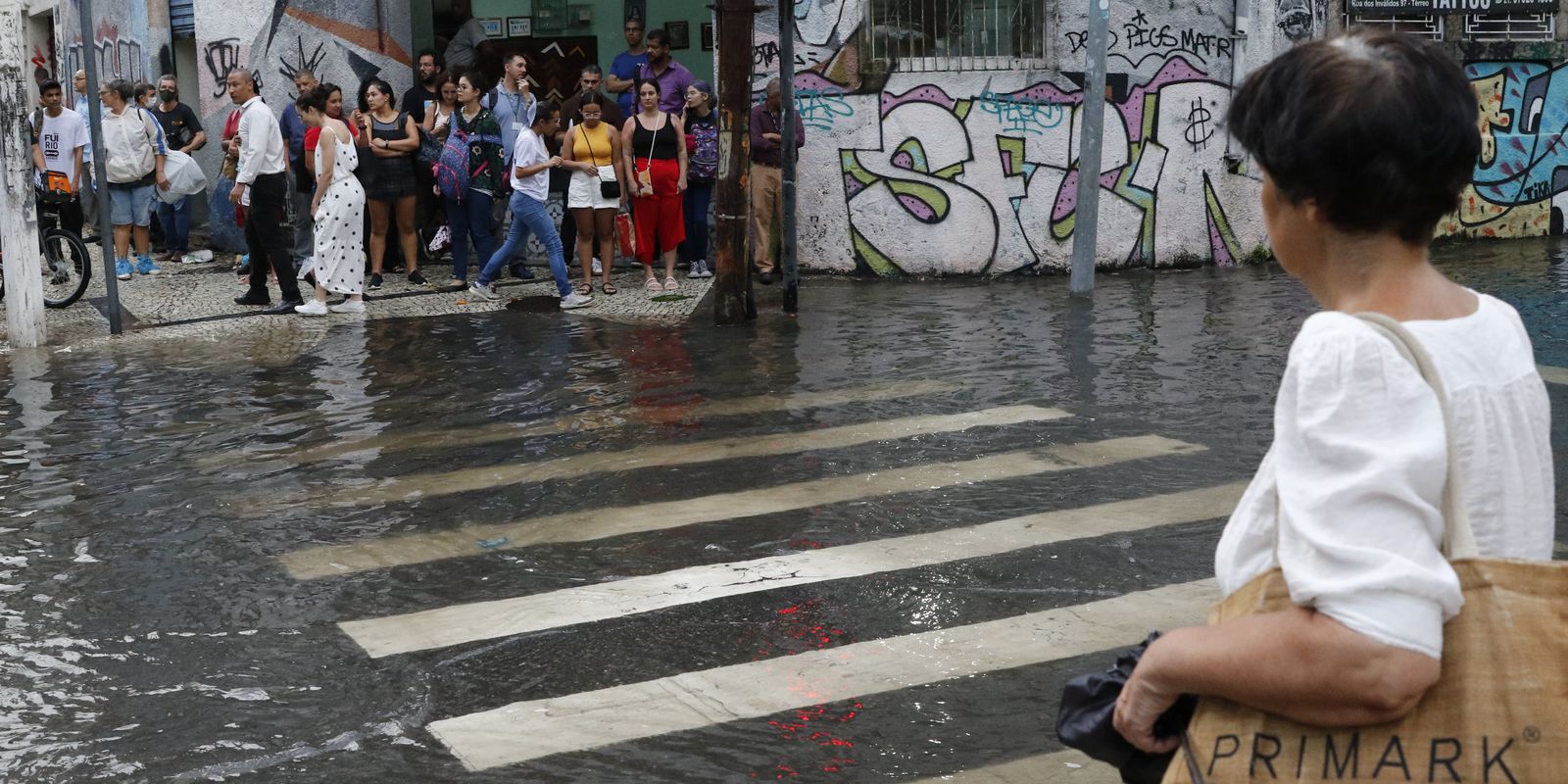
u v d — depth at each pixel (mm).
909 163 13203
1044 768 3691
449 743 3926
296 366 9648
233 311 12039
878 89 13109
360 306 11820
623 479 6648
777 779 3668
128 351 10391
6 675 4461
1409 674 1366
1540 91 15641
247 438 7625
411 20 15828
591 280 12430
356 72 15234
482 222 12859
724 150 10703
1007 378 8680
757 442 7289
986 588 5082
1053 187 13320
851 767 3727
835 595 5051
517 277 13500
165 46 16391
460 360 9711
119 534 5938
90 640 4758
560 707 4160
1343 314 1481
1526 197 15758
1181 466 6633
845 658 4484
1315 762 1441
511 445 7344
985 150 13195
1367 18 14555
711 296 12242
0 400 8742
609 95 14758
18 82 10391
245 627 4855
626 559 5512
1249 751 1477
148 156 14172
